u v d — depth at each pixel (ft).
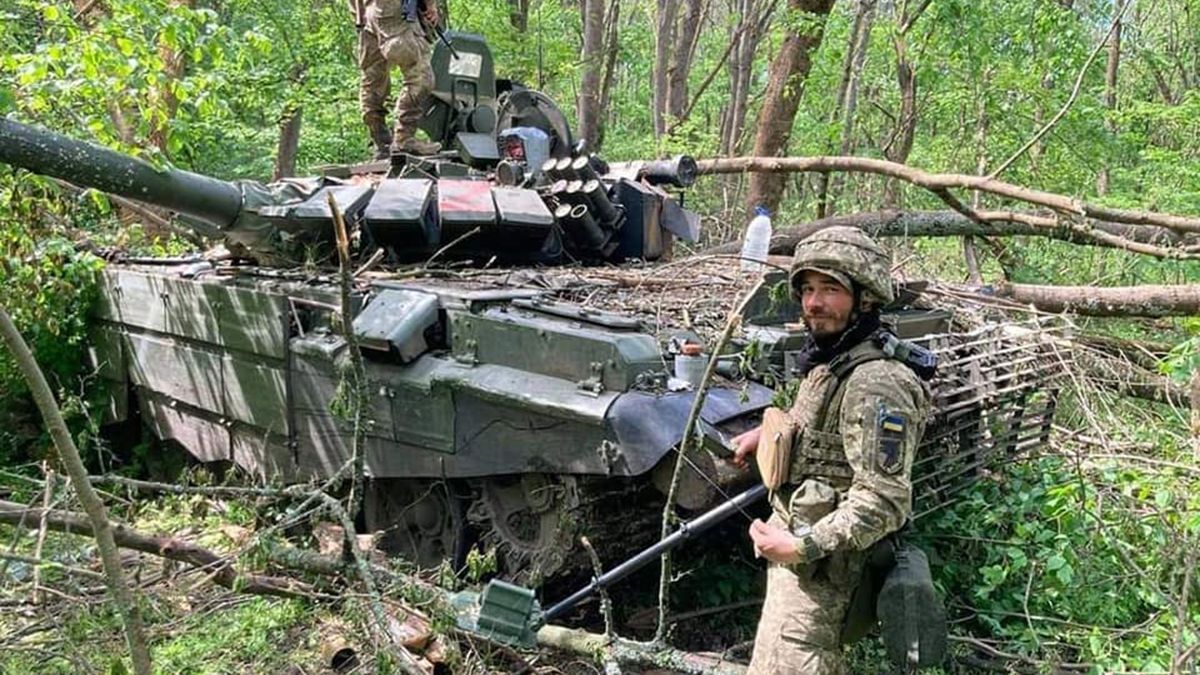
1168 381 24.40
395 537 18.42
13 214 21.20
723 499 13.85
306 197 19.80
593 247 22.17
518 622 12.34
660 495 15.21
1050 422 19.15
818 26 34.78
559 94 65.41
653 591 17.21
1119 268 37.04
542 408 14.25
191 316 20.52
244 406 19.61
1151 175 45.42
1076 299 28.58
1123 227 35.81
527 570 15.64
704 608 16.44
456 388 15.44
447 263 20.16
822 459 10.64
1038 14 37.40
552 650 14.16
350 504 12.13
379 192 19.53
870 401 10.14
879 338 10.59
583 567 15.49
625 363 13.93
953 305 21.04
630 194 22.74
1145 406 25.25
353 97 45.03
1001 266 37.73
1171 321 33.78
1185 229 26.21
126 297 22.61
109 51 17.60
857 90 43.09
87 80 17.49
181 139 18.85
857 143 51.06
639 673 13.94
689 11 54.03
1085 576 15.51
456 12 50.60
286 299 18.16
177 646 14.33
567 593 16.51
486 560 12.75
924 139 49.93
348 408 15.76
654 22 75.05
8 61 17.31
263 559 12.18
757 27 54.44
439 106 24.38
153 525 19.22
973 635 16.17
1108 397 22.18
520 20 51.52
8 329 8.68
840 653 10.97
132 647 9.45
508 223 19.79
